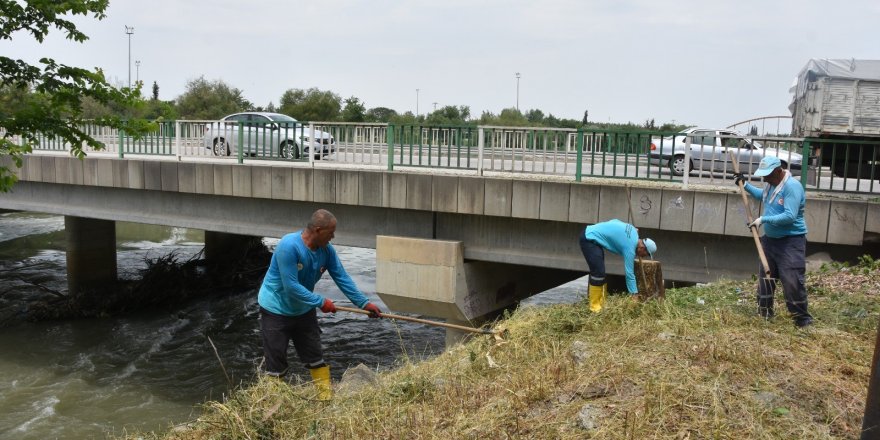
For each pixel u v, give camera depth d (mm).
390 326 14984
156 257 21453
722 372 4453
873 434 3330
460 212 10211
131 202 13750
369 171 10789
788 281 6027
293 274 5285
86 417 10156
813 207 8516
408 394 4961
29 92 8359
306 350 5703
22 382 11523
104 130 14516
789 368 4672
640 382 4395
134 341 13766
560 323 6133
